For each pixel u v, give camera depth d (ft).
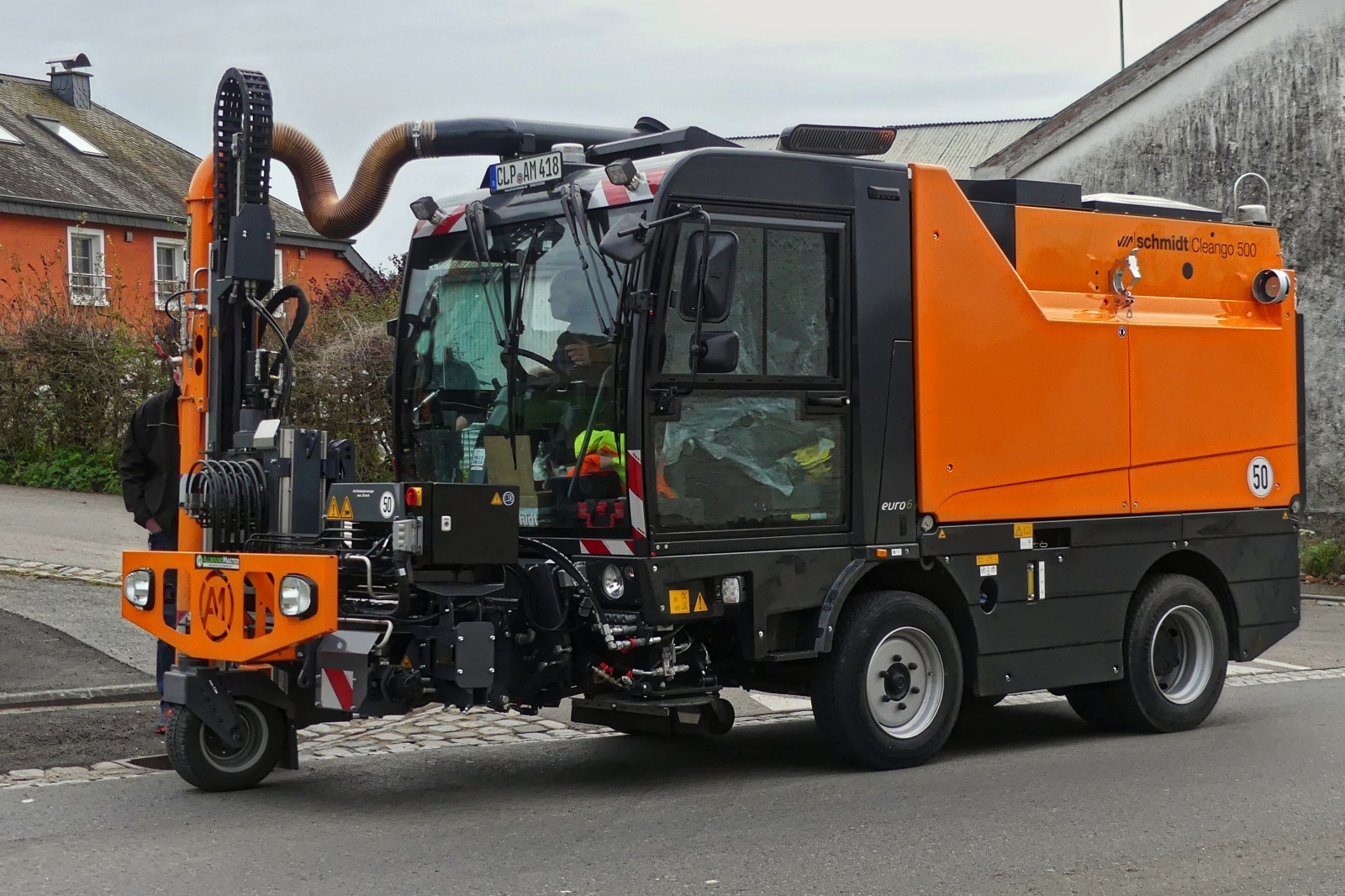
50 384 62.69
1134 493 28.73
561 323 24.23
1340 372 60.59
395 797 23.24
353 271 67.67
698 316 22.66
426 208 27.12
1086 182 69.05
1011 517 26.81
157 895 17.38
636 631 22.93
